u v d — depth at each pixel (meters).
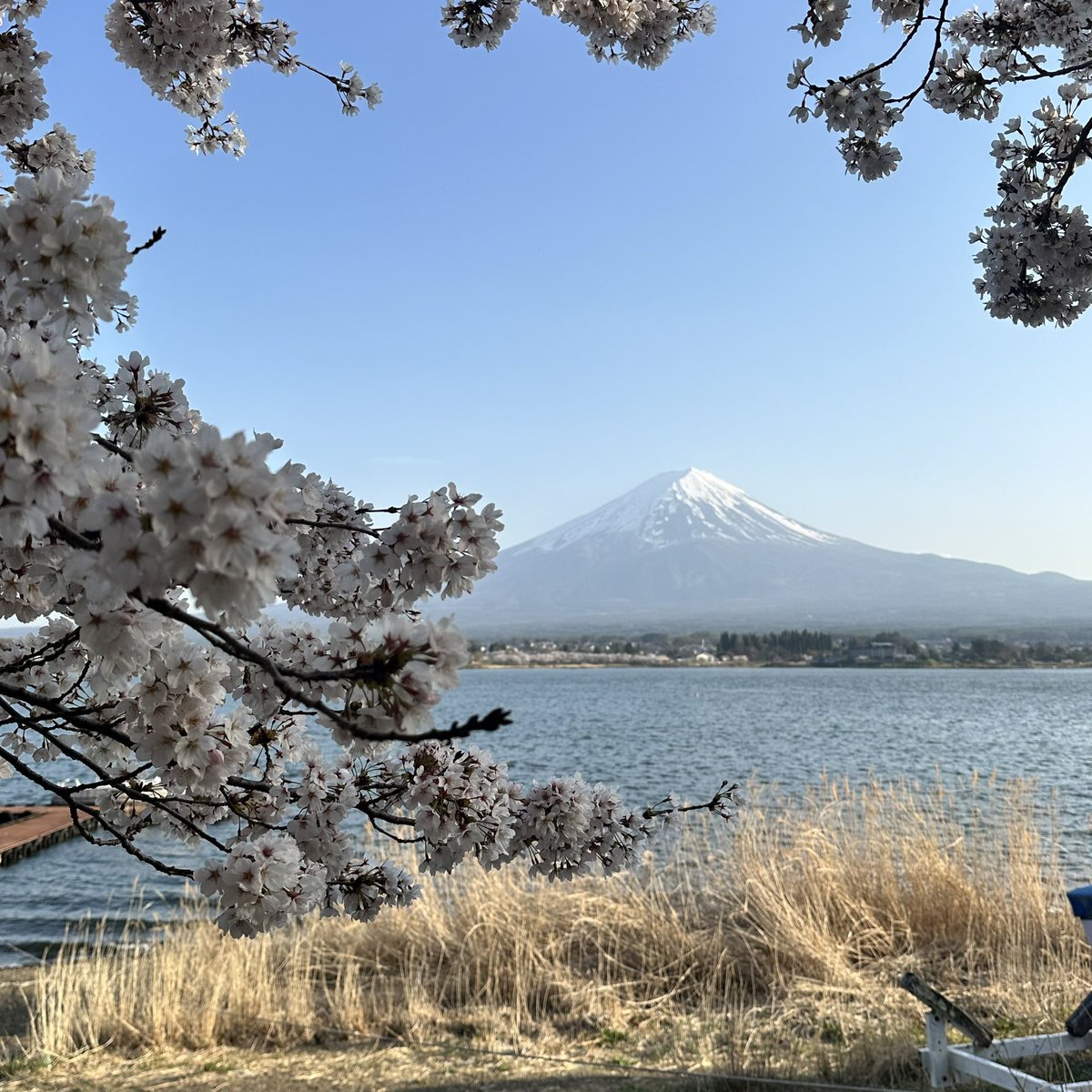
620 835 3.09
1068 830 15.40
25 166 3.87
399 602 2.71
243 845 2.42
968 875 9.48
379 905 2.85
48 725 2.83
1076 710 80.12
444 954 9.45
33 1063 7.41
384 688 1.67
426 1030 7.89
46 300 1.69
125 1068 7.31
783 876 9.71
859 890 9.45
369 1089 6.79
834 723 63.81
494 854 2.75
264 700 2.72
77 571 1.45
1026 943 8.52
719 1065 6.70
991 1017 7.21
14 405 1.34
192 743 2.32
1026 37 5.23
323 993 8.95
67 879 15.04
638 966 8.94
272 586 1.39
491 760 2.79
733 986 8.55
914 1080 6.11
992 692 124.88
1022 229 5.08
